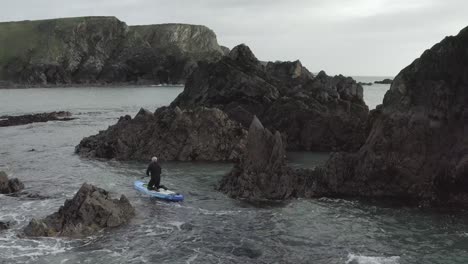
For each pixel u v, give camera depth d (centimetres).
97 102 14262
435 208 3406
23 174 4359
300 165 4972
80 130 7769
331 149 6000
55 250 2477
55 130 7738
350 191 3803
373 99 14038
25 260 2344
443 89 3681
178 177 4366
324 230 2894
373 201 3597
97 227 2805
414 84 3853
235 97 6988
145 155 5244
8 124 8450
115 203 3073
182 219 3066
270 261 2400
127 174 4397
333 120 6053
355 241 2705
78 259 2377
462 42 3706
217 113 5494
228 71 7206
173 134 5331
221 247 2586
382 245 2641
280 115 6319
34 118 9300
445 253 2522
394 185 3750
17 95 17388
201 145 5291
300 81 7575
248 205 3431
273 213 3238
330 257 2459
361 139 5931
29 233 2662
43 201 3397
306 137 6091
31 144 6266
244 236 2766
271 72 7950
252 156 3812
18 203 3334
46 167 4712
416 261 2414
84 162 5006
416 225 3002
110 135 5588
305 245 2633
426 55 3841
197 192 3794
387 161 3750
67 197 3519
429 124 3697
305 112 6188
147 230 2830
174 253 2491
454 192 3544
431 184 3622
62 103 13838
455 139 3603
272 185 3675
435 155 3653
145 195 3644
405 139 3741
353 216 3195
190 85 7925
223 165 4991
